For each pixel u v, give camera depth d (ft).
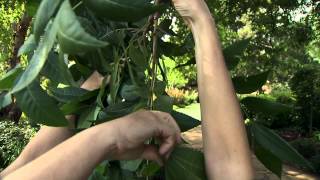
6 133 22.71
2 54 26.08
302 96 40.50
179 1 3.34
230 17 29.91
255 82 3.73
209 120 3.19
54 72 3.11
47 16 2.47
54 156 2.67
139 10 2.66
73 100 3.56
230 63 3.76
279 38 33.01
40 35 2.51
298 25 32.42
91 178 3.61
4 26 26.45
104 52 3.65
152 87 3.46
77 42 2.12
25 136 22.40
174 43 4.17
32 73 2.35
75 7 2.85
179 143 3.24
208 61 3.23
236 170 3.13
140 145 3.04
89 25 3.31
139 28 3.68
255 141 3.67
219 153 3.17
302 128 40.27
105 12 2.67
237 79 3.75
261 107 3.74
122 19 2.69
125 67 3.69
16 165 3.62
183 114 3.63
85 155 2.72
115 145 2.86
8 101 3.08
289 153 3.59
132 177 3.74
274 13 31.17
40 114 2.80
